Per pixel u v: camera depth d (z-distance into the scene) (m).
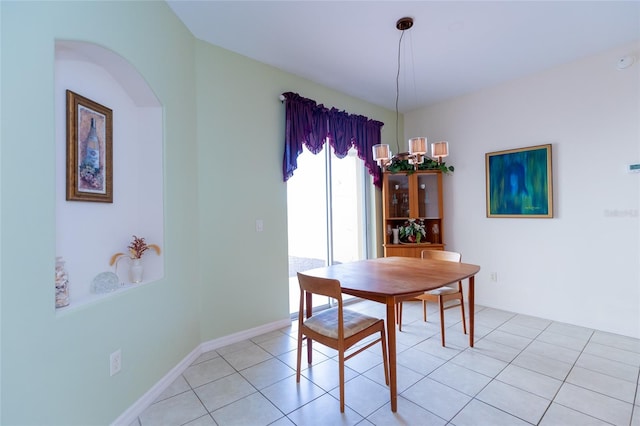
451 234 4.08
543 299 3.28
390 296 1.75
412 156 2.50
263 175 3.04
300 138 3.20
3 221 1.13
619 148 2.81
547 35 2.61
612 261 2.85
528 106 3.37
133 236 2.07
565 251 3.13
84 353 1.45
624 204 2.78
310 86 3.46
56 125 1.56
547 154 3.20
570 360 2.34
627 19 2.39
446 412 1.76
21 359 1.18
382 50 2.83
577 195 3.04
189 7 2.21
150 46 1.98
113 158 1.92
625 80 2.77
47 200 1.29
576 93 3.04
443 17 2.35
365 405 1.83
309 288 1.94
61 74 1.58
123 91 2.00
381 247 4.32
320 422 1.69
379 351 2.57
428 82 3.55
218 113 2.71
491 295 3.69
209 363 2.38
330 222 3.89
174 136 2.25
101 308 1.55
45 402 1.27
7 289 1.14
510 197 3.49
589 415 1.71
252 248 2.94
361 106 4.06
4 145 1.14
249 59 2.94
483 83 3.59
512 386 2.01
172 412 1.79
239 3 2.17
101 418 1.54
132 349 1.77
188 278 2.40
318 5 2.19
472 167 3.86
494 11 2.28
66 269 1.60
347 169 4.34
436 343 2.69
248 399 1.91
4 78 1.15
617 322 2.83
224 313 2.72
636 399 1.84
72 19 1.42
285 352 2.57
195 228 2.52
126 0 1.76
